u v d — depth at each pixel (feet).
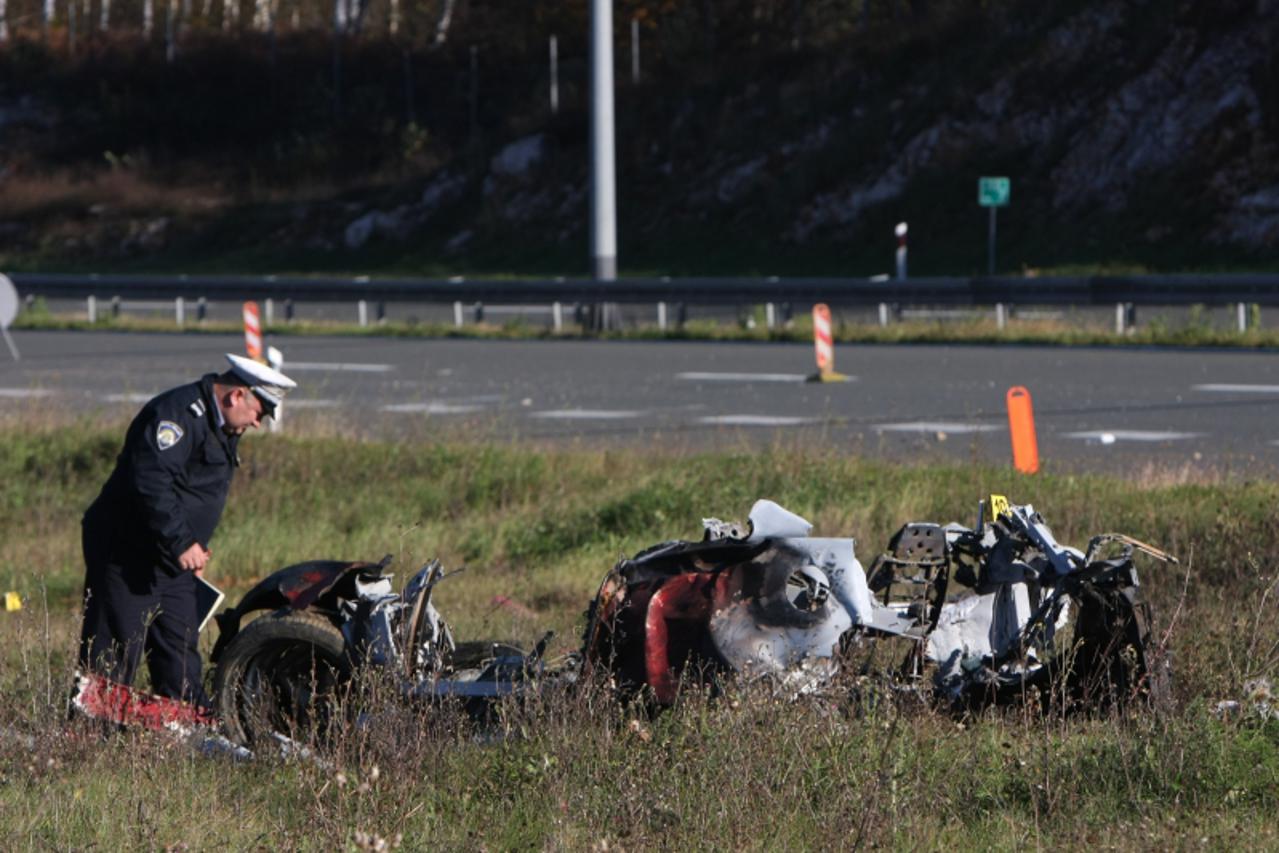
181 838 51.11
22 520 143.64
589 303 326.24
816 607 61.93
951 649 66.33
